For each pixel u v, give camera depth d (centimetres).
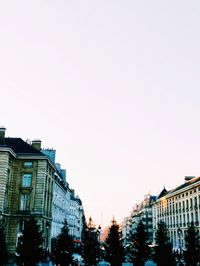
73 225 8419
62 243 4044
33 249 3156
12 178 4369
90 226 8781
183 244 7019
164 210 8712
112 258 4712
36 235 3225
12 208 4247
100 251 6094
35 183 4359
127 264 6197
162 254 4575
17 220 4197
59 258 3991
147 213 11975
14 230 4150
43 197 4325
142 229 4972
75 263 4247
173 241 7762
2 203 3928
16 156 4422
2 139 4284
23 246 3159
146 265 5850
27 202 4300
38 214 4209
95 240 5916
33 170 4422
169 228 8144
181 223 7319
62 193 6606
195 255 4603
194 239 4719
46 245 4566
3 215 3962
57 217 5850
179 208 7531
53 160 5691
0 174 4009
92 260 5316
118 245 4769
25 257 3131
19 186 4350
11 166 4338
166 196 8438
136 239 4903
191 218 6738
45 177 4434
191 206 6775
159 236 5097
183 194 7306
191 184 6688
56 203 5700
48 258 4250
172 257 4547
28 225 3253
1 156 4066
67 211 7575
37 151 4581
